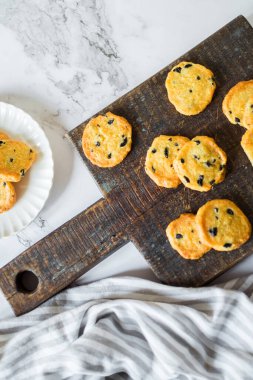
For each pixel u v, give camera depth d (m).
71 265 0.56
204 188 0.53
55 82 0.61
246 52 0.54
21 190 0.59
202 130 0.54
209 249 0.53
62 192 0.60
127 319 0.55
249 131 0.52
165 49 0.59
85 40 0.61
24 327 0.57
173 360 0.53
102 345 0.54
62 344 0.56
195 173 0.53
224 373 0.52
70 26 0.61
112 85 0.60
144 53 0.59
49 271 0.57
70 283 0.57
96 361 0.54
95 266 0.58
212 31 0.58
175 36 0.59
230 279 0.55
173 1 0.59
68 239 0.56
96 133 0.56
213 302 0.53
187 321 0.53
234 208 0.52
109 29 0.60
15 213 0.59
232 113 0.53
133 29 0.60
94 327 0.55
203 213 0.52
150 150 0.54
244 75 0.54
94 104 0.60
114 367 0.54
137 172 0.55
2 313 0.60
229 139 0.53
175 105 0.54
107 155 0.55
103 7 0.61
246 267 0.55
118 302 0.54
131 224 0.55
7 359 0.56
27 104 0.62
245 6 0.57
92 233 0.56
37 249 0.57
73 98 0.61
